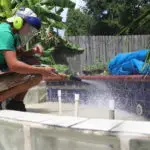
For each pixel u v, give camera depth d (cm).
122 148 195
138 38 1304
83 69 1255
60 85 729
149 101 548
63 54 1327
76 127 216
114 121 225
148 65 479
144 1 774
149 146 185
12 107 411
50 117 257
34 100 677
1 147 280
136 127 201
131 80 595
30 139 246
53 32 1212
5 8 1090
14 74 372
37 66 374
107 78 663
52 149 233
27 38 375
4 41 349
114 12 1703
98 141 206
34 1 1152
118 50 1354
